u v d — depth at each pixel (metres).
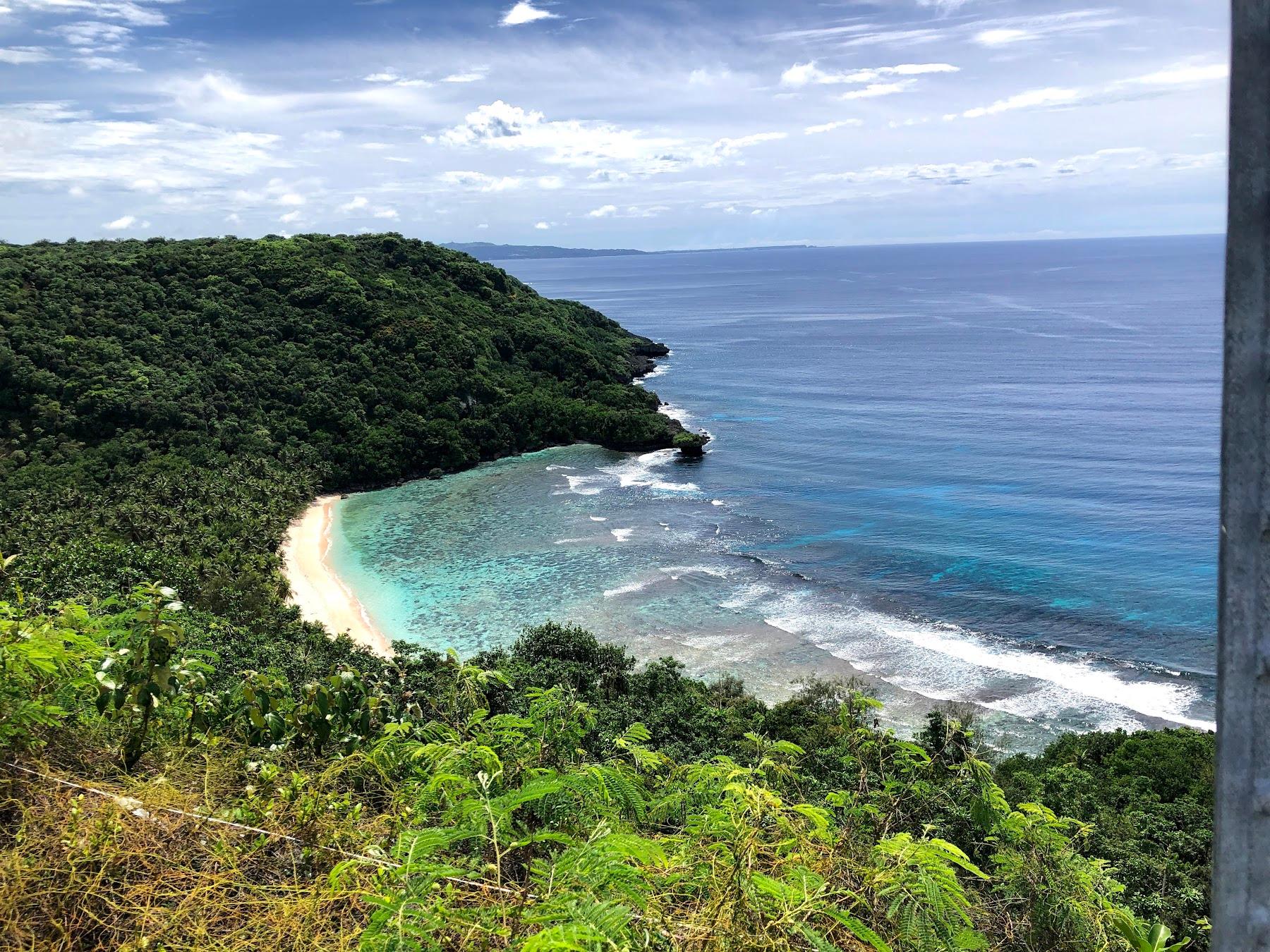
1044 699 36.41
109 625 5.41
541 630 35.22
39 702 4.53
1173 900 12.44
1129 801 22.77
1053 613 45.00
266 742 5.48
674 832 4.60
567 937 2.54
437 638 43.31
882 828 5.02
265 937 3.36
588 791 3.98
